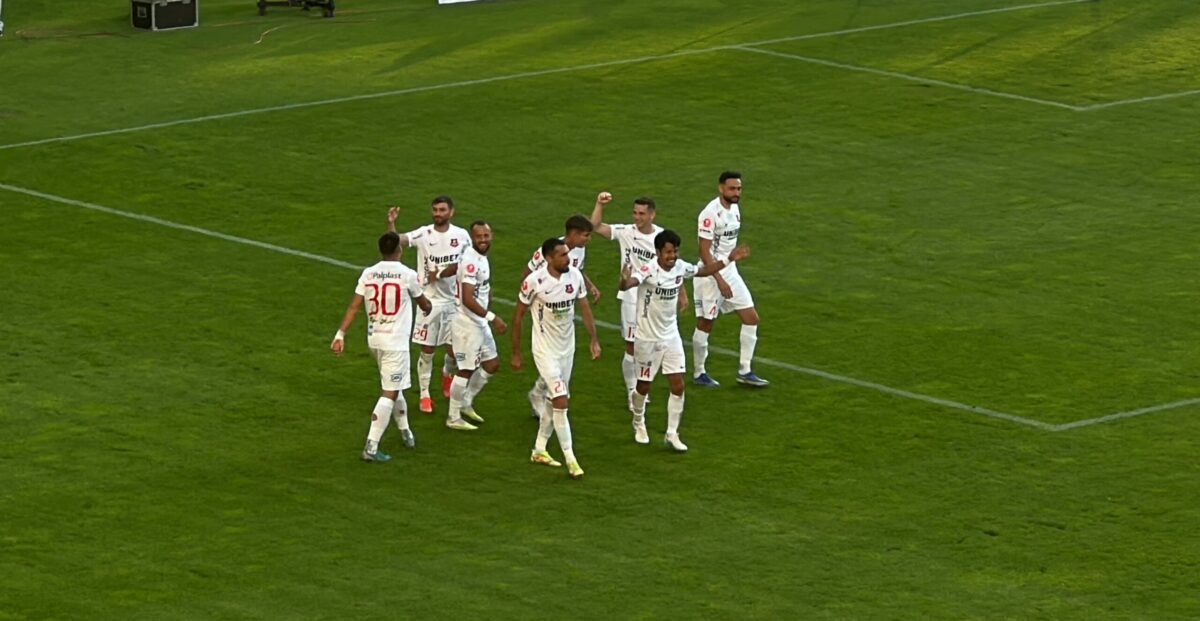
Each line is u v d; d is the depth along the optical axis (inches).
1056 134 5152.6
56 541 2746.1
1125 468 3065.9
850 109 5349.4
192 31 6156.5
